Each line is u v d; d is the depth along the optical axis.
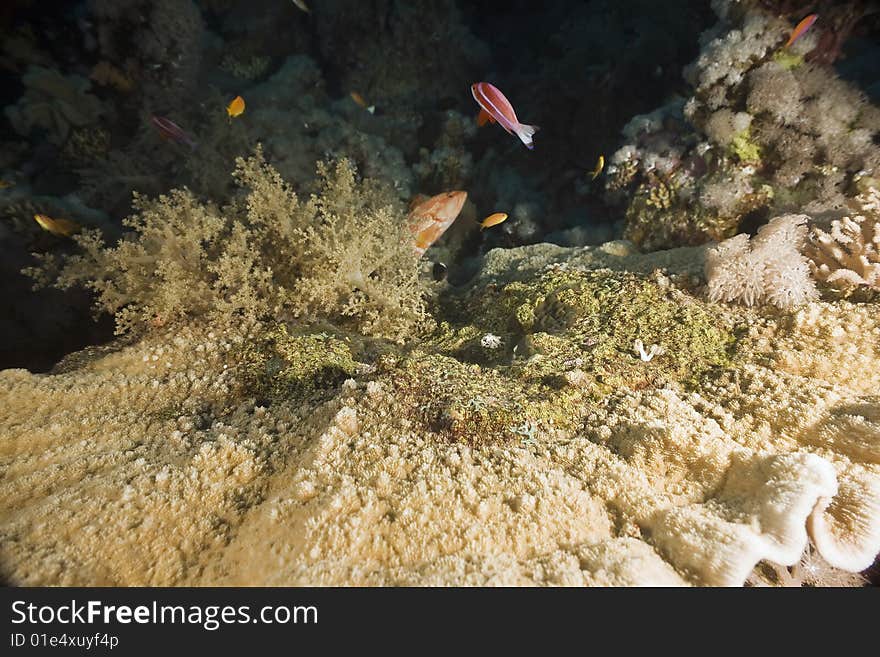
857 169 0.68
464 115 1.40
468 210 1.18
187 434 0.41
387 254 0.64
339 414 0.38
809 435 0.37
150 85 1.21
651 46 1.12
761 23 0.70
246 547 0.30
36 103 1.16
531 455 0.36
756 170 0.74
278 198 0.63
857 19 0.71
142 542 0.31
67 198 1.02
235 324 0.59
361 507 0.31
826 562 0.32
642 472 0.34
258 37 1.57
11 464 0.39
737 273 0.52
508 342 0.58
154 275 0.60
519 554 0.30
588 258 0.73
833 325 0.46
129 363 0.53
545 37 1.78
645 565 0.28
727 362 0.46
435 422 0.39
